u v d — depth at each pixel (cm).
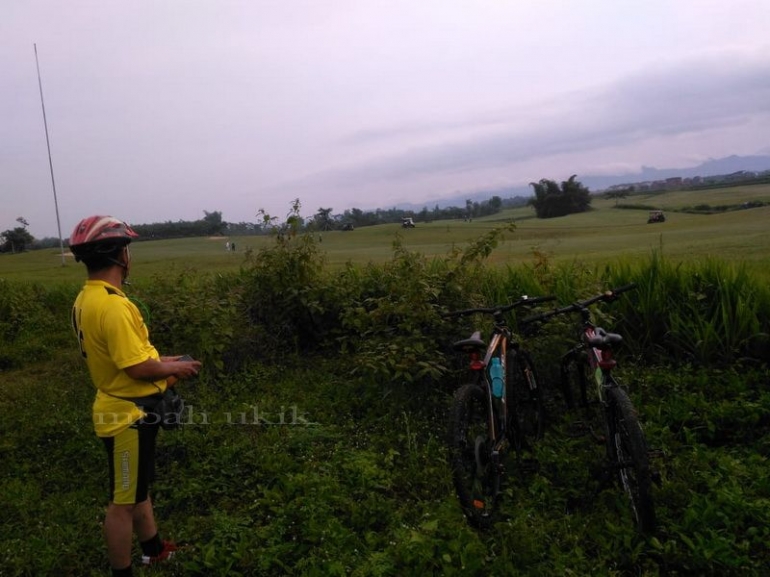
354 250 4544
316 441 538
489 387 414
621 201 13575
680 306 683
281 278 834
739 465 438
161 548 371
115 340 317
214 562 361
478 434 411
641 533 362
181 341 718
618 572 340
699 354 624
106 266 333
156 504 446
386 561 351
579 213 10550
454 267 687
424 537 360
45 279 2469
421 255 731
